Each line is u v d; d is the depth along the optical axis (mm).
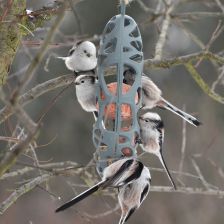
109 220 19312
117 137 9555
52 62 23203
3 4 9180
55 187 18281
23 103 10180
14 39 9453
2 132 18703
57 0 9867
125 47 9750
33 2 13969
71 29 23453
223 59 11492
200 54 11438
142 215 20656
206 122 22859
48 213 20281
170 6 14008
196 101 23938
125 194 9297
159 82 24516
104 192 10477
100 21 24734
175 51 23781
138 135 9891
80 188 18375
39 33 11859
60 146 24766
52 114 24719
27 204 20375
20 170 10188
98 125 9688
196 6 23750
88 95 10281
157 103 10859
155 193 20703
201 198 20297
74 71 10719
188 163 21312
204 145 22000
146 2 22844
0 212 9328
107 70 10281
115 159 9289
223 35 24562
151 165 21250
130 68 9953
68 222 19906
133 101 9703
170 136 22500
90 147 25125
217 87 23594
